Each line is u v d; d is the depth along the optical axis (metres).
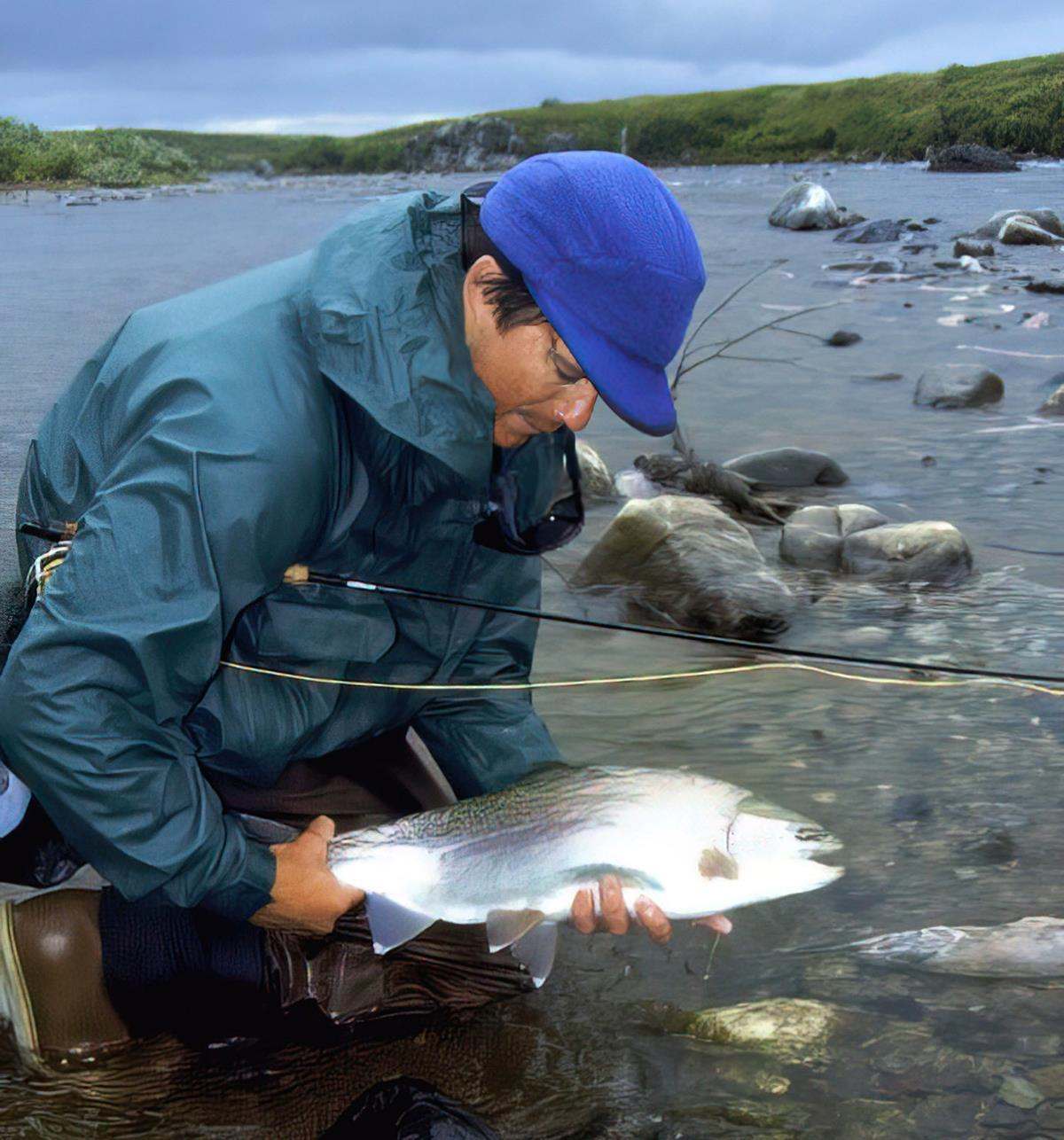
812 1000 2.32
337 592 2.20
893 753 3.28
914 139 48.00
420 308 1.97
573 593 4.59
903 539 4.79
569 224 1.92
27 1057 2.24
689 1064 2.19
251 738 2.24
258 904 2.14
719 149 58.66
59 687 1.91
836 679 3.79
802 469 6.09
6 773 2.19
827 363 9.28
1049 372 8.63
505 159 71.75
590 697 3.72
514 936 2.14
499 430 2.13
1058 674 3.80
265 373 1.97
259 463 1.91
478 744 2.63
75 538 1.96
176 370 1.98
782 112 59.41
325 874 2.17
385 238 2.03
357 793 2.46
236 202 34.19
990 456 6.55
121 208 31.23
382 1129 1.98
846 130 53.62
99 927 2.25
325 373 1.97
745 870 2.18
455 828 2.21
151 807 1.99
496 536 2.19
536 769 2.56
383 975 2.34
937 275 13.72
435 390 1.96
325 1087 2.17
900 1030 2.23
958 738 3.35
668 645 4.14
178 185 51.97
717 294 12.83
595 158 2.01
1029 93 45.56
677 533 4.61
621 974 2.44
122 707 1.93
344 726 2.38
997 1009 2.28
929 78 52.78
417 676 2.39
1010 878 2.69
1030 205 22.11
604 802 2.21
